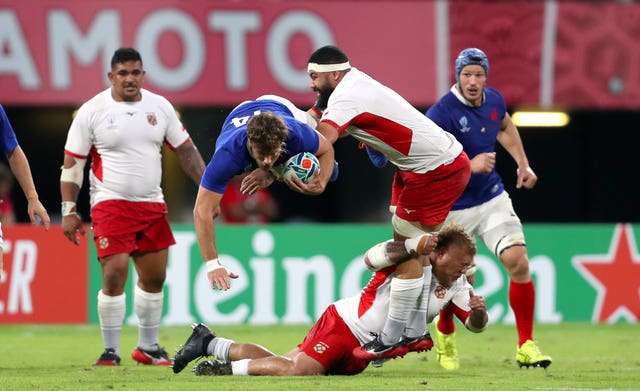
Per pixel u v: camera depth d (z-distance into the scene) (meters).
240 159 21.69
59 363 29.98
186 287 43.69
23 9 49.94
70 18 50.25
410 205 25.97
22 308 43.34
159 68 50.91
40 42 50.12
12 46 49.97
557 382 24.14
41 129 69.81
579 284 46.25
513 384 23.55
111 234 29.36
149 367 28.52
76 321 43.69
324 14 52.06
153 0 50.81
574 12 53.94
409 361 30.58
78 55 50.38
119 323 29.77
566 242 46.19
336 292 44.56
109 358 29.50
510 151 30.88
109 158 29.38
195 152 30.56
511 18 53.47
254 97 51.62
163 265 29.98
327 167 22.38
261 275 44.19
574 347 36.16
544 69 53.88
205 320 43.78
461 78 28.89
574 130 70.31
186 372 26.14
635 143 70.56
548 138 70.38
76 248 43.69
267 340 37.81
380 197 66.06
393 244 23.86
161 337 39.16
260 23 51.56
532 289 28.56
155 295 29.98
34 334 40.78
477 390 22.09
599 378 25.36
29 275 43.44
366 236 44.75
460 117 29.30
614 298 46.50
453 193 25.98
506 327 44.12
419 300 24.41
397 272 24.03
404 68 52.84
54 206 70.19
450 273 24.73
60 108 69.25
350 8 52.34
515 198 70.75
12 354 33.03
